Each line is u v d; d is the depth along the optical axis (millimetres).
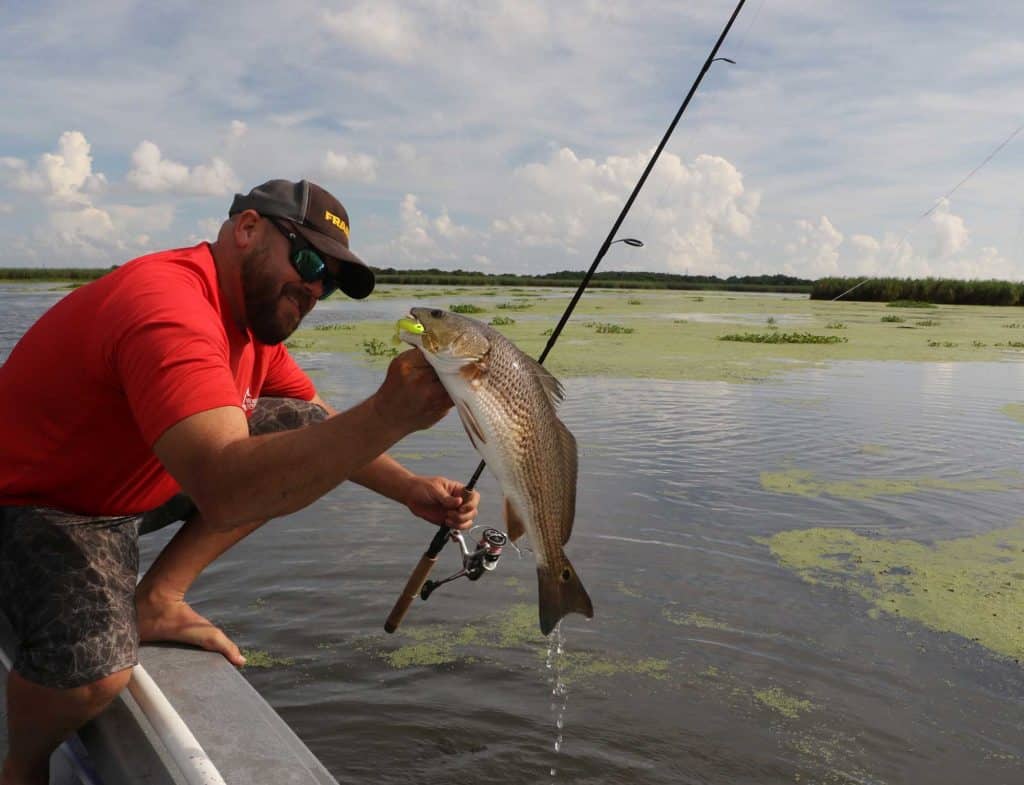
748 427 7918
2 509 2039
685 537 4871
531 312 27281
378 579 4270
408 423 1633
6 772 2002
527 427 2004
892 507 5438
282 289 2125
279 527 4996
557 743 2930
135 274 1862
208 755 1672
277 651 3549
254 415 2732
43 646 1871
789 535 4918
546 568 2121
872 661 3488
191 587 4137
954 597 4070
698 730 3023
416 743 2932
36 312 21156
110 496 2064
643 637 3695
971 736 2996
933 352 15258
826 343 16734
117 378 1832
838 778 2773
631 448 7012
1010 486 5953
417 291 54094
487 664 3463
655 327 20703
